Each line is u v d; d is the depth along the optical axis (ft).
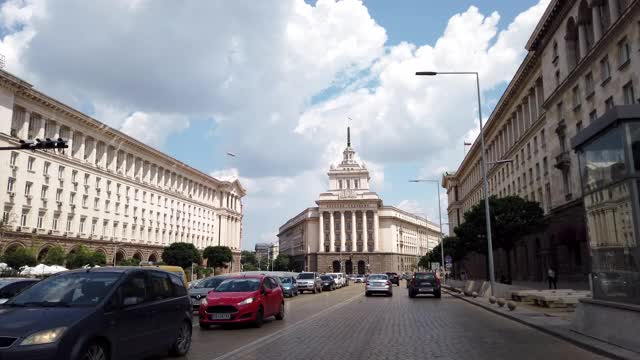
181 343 33.96
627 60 90.79
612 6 98.37
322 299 109.29
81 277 28.91
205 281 86.58
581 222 115.44
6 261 141.69
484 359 32.45
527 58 151.53
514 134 183.32
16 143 170.09
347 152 489.67
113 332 26.13
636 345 32.99
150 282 31.45
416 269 510.17
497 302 75.41
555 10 125.59
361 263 456.86
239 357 33.30
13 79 164.86
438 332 46.83
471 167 283.38
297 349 36.63
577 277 120.37
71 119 200.85
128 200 243.40
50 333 23.00
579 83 115.03
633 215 35.06
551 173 136.26
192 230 320.50
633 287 35.12
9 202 165.99
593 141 42.32
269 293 55.98
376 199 452.35
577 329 43.19
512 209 132.16
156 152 269.03
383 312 70.69
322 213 463.42
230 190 385.91
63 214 193.47
